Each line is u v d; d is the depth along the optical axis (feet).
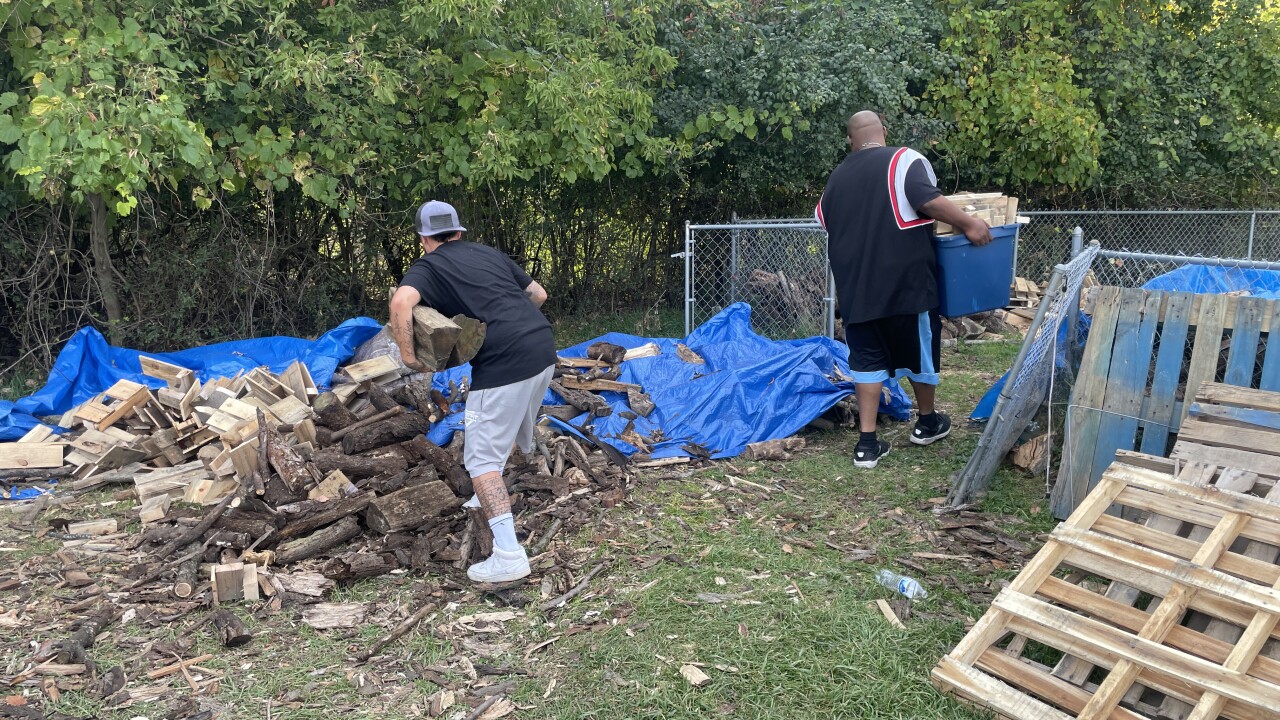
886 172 15.46
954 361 25.49
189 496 14.79
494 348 11.81
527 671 10.14
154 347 24.25
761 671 9.95
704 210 33.01
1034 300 31.48
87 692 9.71
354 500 13.44
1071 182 33.30
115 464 16.02
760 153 30.04
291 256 26.03
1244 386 12.30
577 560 12.92
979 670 9.50
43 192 18.45
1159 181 35.50
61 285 23.41
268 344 20.68
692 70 29.14
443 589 12.05
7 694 9.62
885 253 15.60
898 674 9.84
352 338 20.34
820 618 11.09
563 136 24.48
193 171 20.40
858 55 28.76
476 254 12.30
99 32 18.20
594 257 31.81
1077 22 34.42
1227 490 10.39
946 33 33.55
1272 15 36.17
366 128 22.44
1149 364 13.16
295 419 16.48
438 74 23.68
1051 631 9.39
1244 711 8.09
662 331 30.37
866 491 15.60
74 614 11.39
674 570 12.53
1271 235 35.37
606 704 9.45
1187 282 17.67
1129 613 9.49
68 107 16.72
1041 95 32.24
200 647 10.66
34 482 15.96
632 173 27.53
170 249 23.75
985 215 16.16
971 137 33.27
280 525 13.17
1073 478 13.84
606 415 18.31
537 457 16.12
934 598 11.54
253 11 20.59
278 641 10.77
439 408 17.67
